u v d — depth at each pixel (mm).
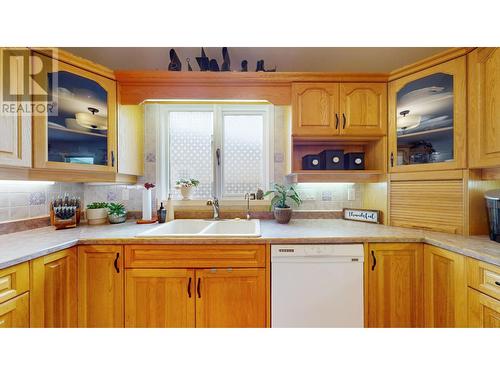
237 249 1482
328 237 1488
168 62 2146
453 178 1548
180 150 2295
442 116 1577
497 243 1323
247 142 2289
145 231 1660
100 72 1713
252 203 2223
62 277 1354
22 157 1354
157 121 2223
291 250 1469
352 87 1826
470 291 1206
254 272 1471
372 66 2133
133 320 1464
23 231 1647
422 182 1696
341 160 1943
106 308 1463
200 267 1471
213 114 2268
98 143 1742
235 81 1844
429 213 1662
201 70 1944
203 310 1471
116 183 2098
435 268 1415
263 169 2293
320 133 1828
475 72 1425
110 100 1766
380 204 1960
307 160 1988
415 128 1693
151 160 2219
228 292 1476
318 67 2150
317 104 1826
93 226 1883
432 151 1658
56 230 1711
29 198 1701
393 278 1496
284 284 1468
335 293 1473
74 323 1427
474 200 1503
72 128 1591
